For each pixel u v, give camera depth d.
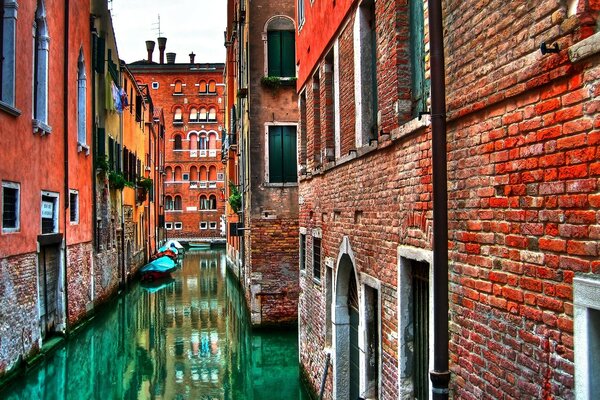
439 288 3.82
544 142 2.89
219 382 11.70
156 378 11.97
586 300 2.58
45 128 12.90
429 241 4.37
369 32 6.48
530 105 3.01
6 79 11.10
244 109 20.05
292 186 15.98
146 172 35.66
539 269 2.95
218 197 55.41
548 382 2.89
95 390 11.07
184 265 35.66
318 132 9.59
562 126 2.75
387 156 5.46
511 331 3.21
